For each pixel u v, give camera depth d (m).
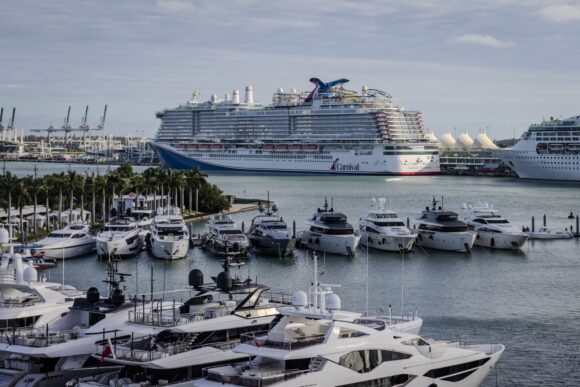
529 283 173.50
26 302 99.25
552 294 160.88
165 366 83.62
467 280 177.00
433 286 169.00
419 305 148.88
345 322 84.06
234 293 96.31
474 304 150.25
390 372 84.06
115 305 95.38
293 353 79.12
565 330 129.38
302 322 84.75
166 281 168.62
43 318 97.50
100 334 90.06
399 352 85.00
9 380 88.25
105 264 190.25
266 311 92.88
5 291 100.88
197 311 94.06
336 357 80.88
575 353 115.94
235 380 78.81
